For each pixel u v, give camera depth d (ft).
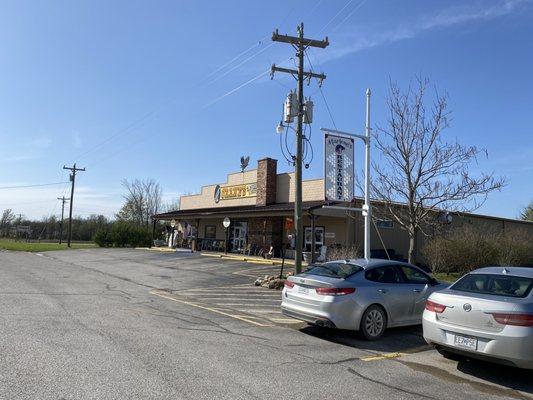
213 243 120.57
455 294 23.20
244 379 19.52
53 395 16.40
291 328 32.12
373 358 24.98
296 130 55.36
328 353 25.46
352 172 54.54
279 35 56.18
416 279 32.63
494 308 21.03
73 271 72.13
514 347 20.11
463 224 86.17
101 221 300.20
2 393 16.38
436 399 18.65
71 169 176.14
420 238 93.50
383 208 65.16
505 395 19.51
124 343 24.59
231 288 54.60
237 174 116.47
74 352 22.20
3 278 56.08
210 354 23.38
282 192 99.30
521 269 24.50
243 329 30.89
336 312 28.12
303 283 29.94
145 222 249.96
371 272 30.71
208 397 17.02
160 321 32.04
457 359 25.20
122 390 17.24
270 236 98.48
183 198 145.89
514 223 118.42
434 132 57.47
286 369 21.54
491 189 55.26
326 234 87.20
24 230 282.56
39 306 35.73
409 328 33.60
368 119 55.11
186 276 66.28
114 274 69.26
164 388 17.71
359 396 18.42
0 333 25.55
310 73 58.54
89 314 33.24
